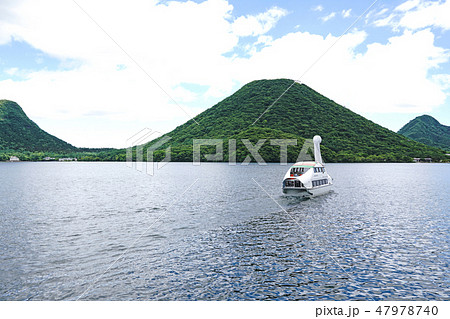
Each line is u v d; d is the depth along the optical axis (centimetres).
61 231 2411
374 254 1880
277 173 9469
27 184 6650
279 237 2238
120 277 1559
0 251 1933
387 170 11794
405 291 1433
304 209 3306
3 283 1493
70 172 11706
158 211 3256
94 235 2300
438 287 1468
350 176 8519
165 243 2100
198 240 2169
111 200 4131
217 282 1508
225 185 6019
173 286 1466
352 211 3188
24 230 2444
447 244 2064
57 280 1527
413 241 2131
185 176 8762
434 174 9462
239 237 2238
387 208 3356
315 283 1505
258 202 3791
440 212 3134
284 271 1634
